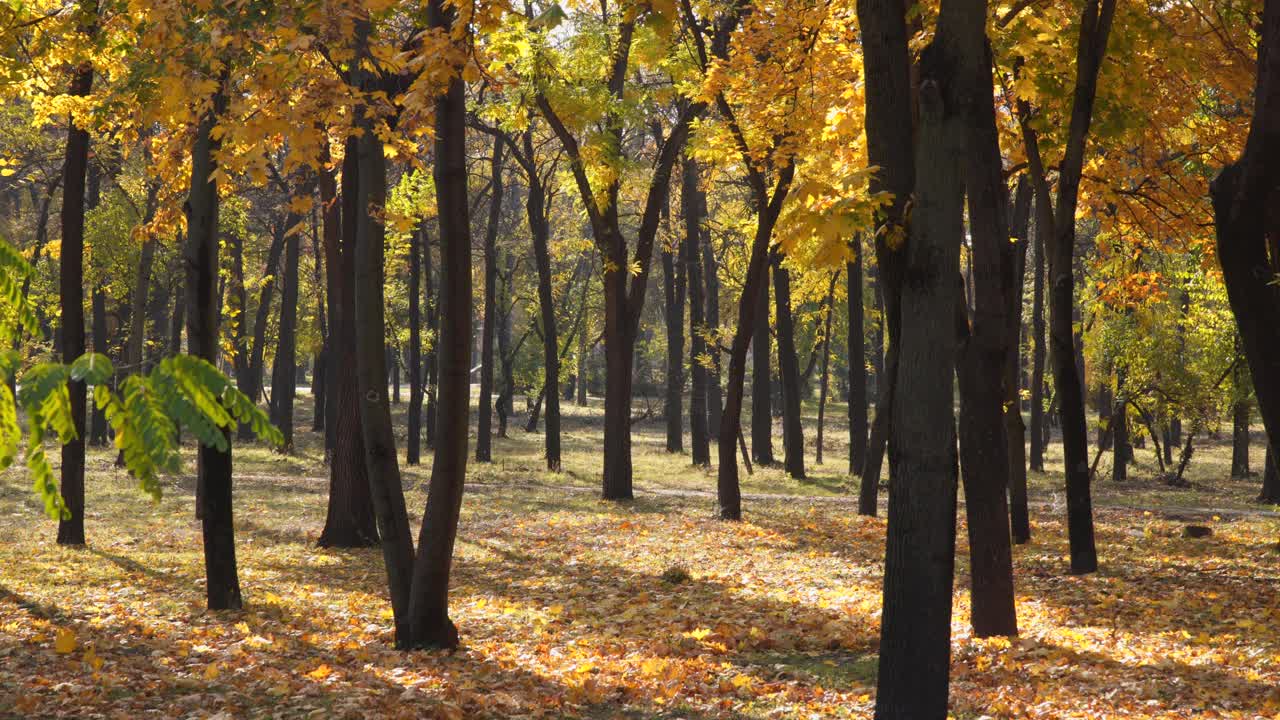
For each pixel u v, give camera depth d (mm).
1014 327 16547
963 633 10023
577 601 11852
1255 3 12125
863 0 6832
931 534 5824
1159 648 8969
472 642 9617
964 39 5789
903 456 5879
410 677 7930
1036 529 19000
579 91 21125
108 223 33344
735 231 37594
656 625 10438
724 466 20562
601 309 55531
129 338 35281
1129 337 30891
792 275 34594
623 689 7652
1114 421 33000
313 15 7223
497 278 48250
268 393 68438
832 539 17422
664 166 23281
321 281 42875
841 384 72438
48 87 12836
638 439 50906
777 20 13977
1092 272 22281
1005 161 18609
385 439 9484
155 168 11891
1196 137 15469
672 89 21672
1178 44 12836
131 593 11258
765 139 17922
